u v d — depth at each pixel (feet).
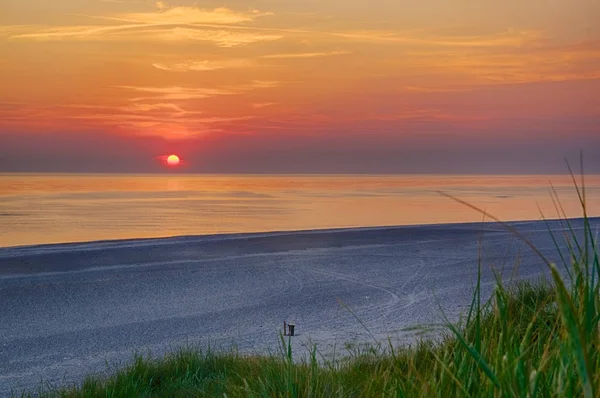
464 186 520.01
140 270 64.64
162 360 28.30
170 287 56.34
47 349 37.11
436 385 7.38
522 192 370.32
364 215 191.83
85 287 56.18
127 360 33.99
